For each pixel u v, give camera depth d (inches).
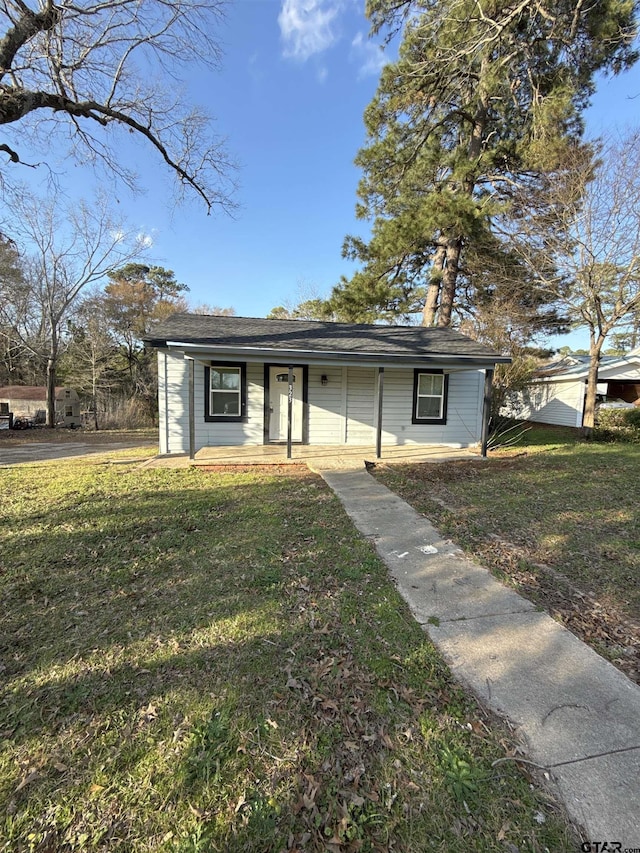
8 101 237.9
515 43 391.5
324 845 57.5
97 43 289.1
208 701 83.6
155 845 57.9
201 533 175.0
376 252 510.9
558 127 441.4
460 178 464.1
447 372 420.2
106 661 96.0
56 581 133.4
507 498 234.1
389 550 160.9
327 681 89.0
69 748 73.1
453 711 81.0
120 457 378.0
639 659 98.2
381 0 434.3
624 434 490.0
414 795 64.5
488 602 122.8
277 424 399.2
